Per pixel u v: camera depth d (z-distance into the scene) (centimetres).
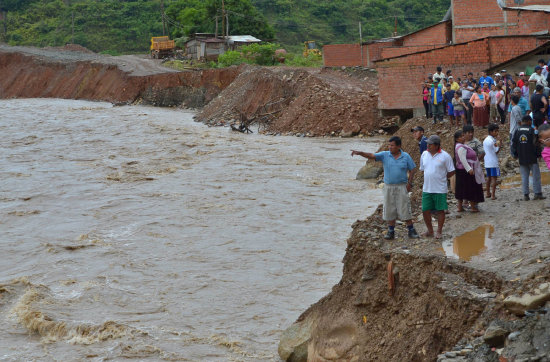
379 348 1012
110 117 5588
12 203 2572
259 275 1688
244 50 7406
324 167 3066
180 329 1396
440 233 1176
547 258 973
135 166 3241
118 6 13662
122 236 2075
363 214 2211
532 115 1702
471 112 2417
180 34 10125
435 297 973
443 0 12056
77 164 3344
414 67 3606
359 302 1098
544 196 1411
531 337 797
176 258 1842
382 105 3700
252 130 4622
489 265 998
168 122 5228
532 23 3634
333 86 4697
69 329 1390
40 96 8688
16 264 1859
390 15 11881
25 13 13900
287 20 11425
